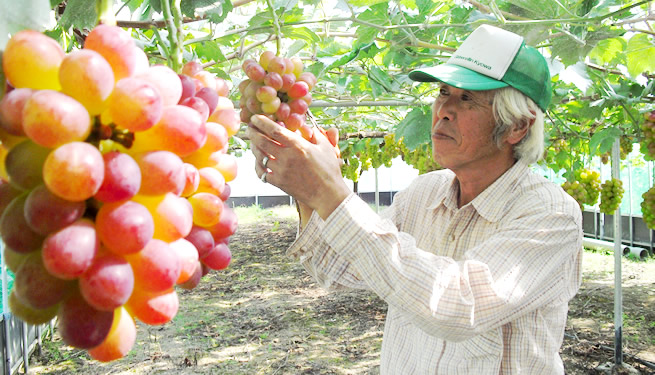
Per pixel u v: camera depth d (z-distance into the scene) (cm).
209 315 757
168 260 78
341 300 823
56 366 574
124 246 72
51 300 74
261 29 262
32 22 82
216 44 269
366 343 645
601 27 294
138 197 81
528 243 173
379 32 324
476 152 194
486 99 189
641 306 773
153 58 284
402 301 152
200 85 106
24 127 68
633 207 1195
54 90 75
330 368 574
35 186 73
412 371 214
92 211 77
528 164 203
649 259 1102
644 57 373
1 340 498
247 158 2078
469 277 160
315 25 338
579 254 210
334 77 475
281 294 866
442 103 197
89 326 75
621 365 564
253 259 1149
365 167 941
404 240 158
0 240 80
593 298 821
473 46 193
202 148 97
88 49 76
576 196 638
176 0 109
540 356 193
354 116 764
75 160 67
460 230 209
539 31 294
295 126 145
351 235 147
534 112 195
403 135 411
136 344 641
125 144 80
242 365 583
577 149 696
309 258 196
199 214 94
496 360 190
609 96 427
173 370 570
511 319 176
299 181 143
